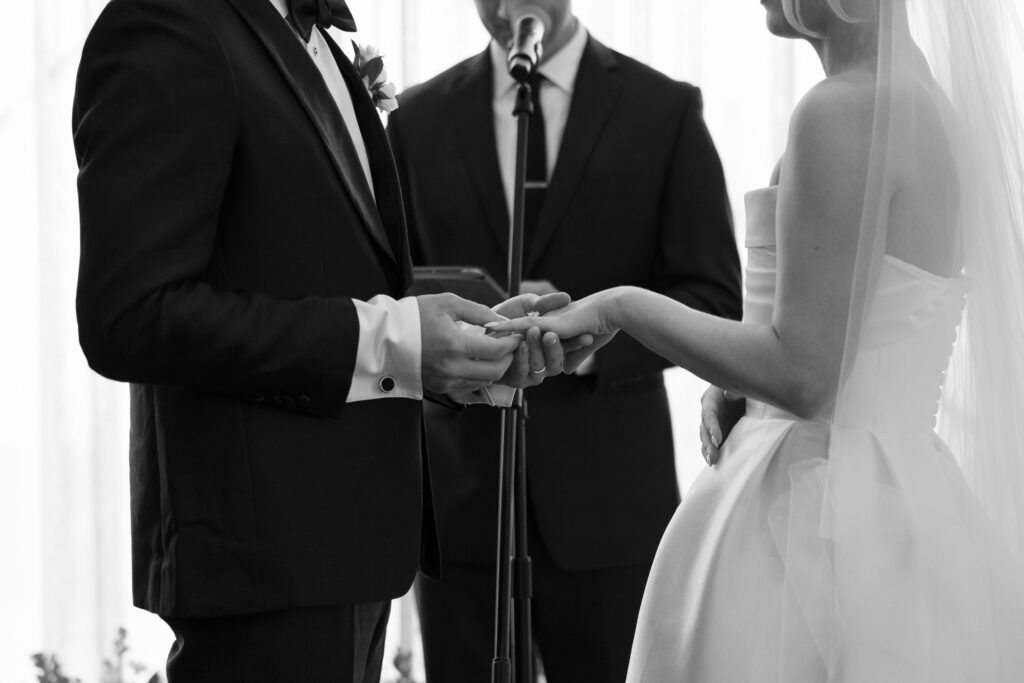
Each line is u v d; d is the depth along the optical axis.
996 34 1.80
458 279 2.24
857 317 1.70
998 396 1.80
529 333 1.87
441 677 2.61
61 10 3.71
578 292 2.64
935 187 1.76
